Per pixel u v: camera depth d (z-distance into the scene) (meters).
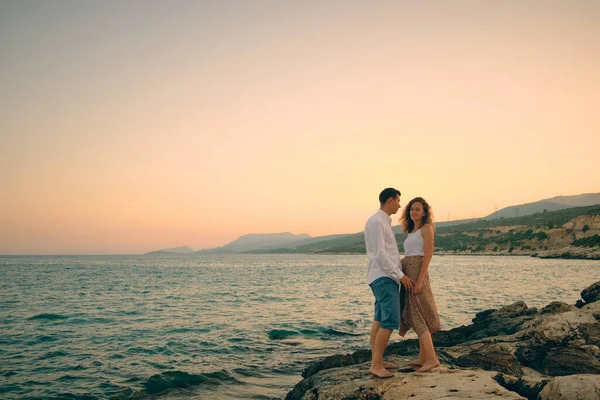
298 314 21.27
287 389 9.68
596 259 113.94
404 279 6.06
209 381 10.23
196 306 24.62
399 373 6.52
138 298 29.34
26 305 25.28
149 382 10.09
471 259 137.75
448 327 16.73
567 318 8.04
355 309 23.25
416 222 6.57
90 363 11.78
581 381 4.96
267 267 102.62
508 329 11.36
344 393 5.69
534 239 165.00
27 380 10.23
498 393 5.13
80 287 39.56
